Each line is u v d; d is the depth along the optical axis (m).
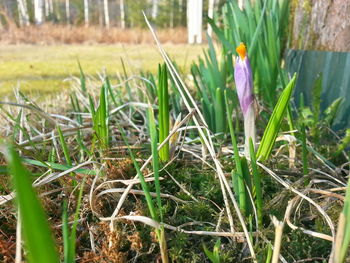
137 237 0.15
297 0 0.34
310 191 0.18
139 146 0.24
